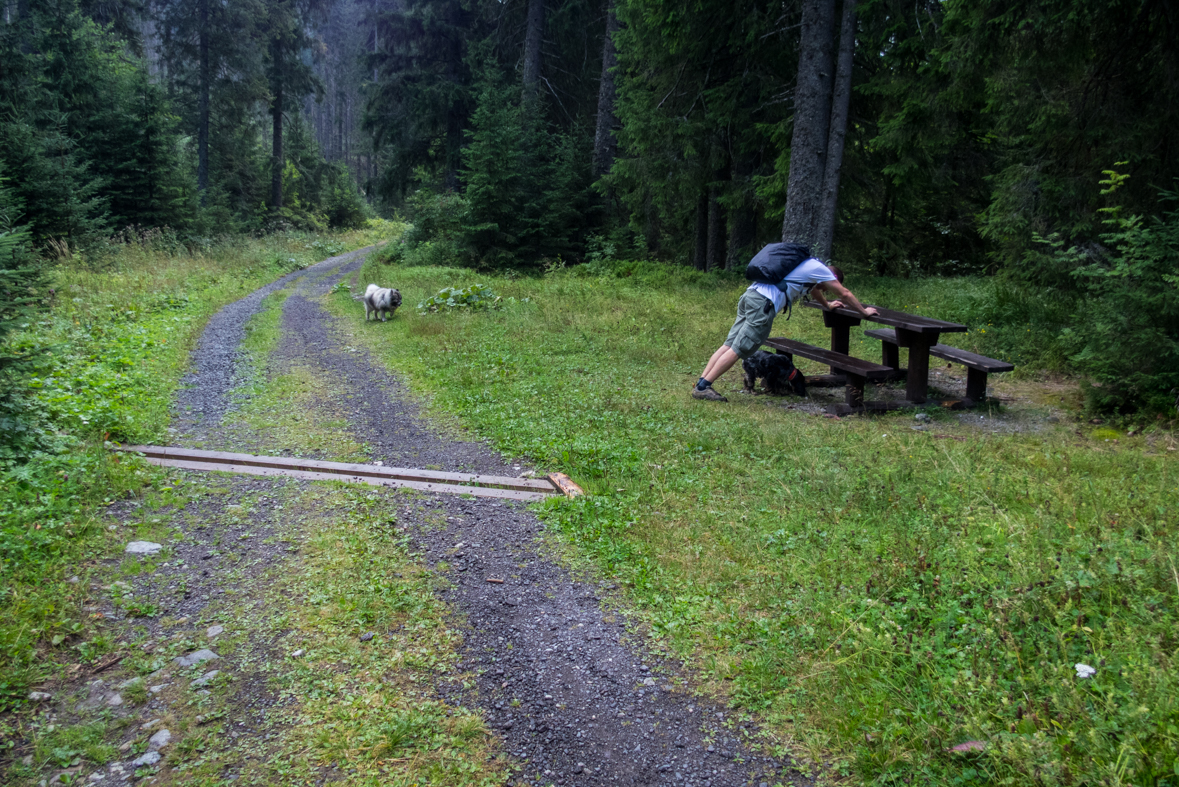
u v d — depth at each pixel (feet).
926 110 42.80
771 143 52.47
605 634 10.71
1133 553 10.87
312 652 10.02
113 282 45.47
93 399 20.11
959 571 10.93
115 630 10.38
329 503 14.98
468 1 86.33
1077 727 7.52
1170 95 25.41
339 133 245.86
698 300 43.91
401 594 11.55
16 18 79.97
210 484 15.88
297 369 28.40
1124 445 18.26
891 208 63.21
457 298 42.68
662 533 13.50
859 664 9.23
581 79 87.81
